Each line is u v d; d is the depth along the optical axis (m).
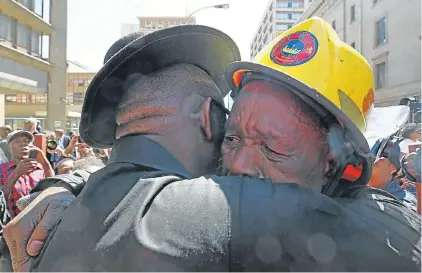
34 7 13.37
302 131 0.76
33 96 16.05
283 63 0.87
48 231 0.87
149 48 0.86
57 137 6.32
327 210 0.67
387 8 11.69
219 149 0.88
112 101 0.91
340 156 0.81
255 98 0.78
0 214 2.61
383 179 1.66
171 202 0.68
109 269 0.65
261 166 0.75
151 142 0.81
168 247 0.62
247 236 0.63
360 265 0.62
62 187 1.00
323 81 0.83
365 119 0.93
